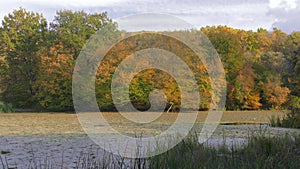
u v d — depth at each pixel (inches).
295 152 239.0
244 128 465.7
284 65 1001.5
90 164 229.3
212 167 196.5
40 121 641.0
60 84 964.0
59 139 376.2
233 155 224.2
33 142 354.3
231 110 928.9
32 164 245.9
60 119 682.8
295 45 1044.5
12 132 456.8
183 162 203.9
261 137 268.5
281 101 932.0
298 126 467.2
